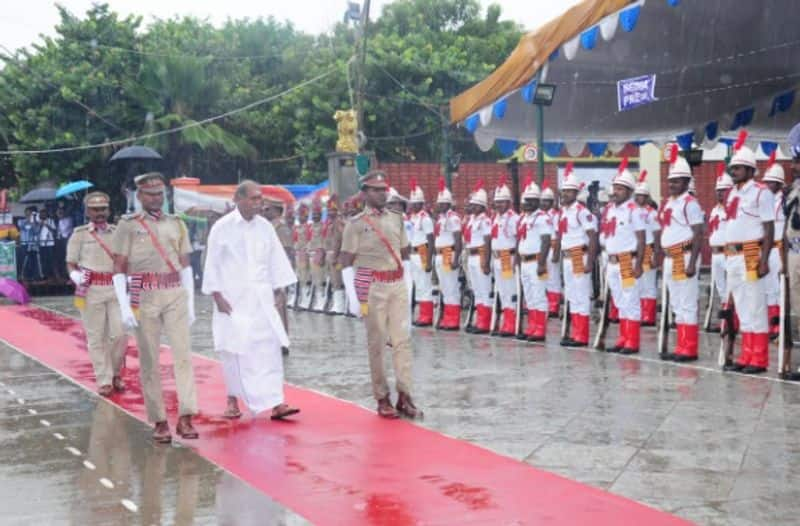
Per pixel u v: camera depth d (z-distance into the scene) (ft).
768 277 42.24
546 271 45.55
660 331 39.19
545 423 28.07
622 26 42.09
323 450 25.95
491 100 51.62
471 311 51.49
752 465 22.86
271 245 30.53
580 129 64.08
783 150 72.23
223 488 22.59
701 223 38.19
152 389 27.81
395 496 21.40
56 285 87.10
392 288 29.71
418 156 120.78
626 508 20.01
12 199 119.03
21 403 34.73
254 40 132.77
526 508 20.20
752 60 51.26
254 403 29.96
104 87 108.27
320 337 51.11
